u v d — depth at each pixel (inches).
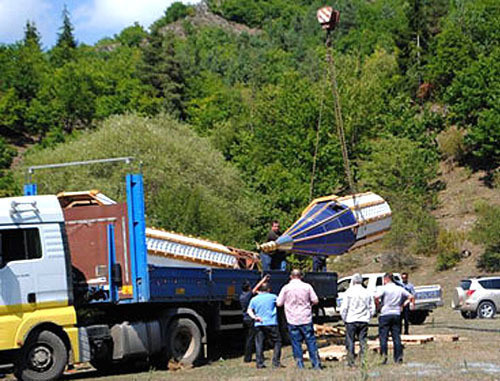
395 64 3403.1
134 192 601.0
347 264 1882.4
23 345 533.0
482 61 2581.2
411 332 900.6
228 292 685.3
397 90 3110.2
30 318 537.3
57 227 561.6
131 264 593.3
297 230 791.7
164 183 1603.1
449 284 1640.0
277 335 586.6
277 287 748.6
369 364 538.9
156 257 676.1
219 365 632.4
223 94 3998.5
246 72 5674.2
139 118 1873.8
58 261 556.7
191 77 4291.3
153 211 1486.2
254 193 1834.4
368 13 6491.1
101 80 4542.3
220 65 6210.6
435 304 1056.8
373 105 2353.6
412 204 1926.7
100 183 1583.4
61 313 552.4
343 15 6382.9
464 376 468.8
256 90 3900.1
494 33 3211.1
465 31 3376.0
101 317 609.6
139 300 589.0
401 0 6574.8
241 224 1565.0
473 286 1167.6
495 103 2282.2
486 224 1689.2
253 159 2407.7
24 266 541.0
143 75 3976.4
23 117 4124.0
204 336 650.2
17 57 4872.0
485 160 2300.7
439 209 2091.5
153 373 584.7
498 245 1678.2
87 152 1685.5
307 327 553.6
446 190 2217.0
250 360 643.5
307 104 2212.1
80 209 612.4
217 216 1421.0
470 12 3501.5
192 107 3801.7
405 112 2571.4
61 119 4185.5
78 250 608.4
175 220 1382.9
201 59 6373.0
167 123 1978.3
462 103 2492.6
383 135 2346.2
